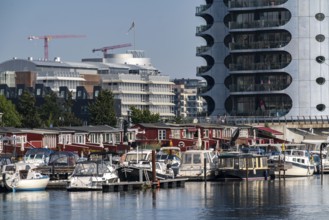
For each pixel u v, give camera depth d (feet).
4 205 523.29
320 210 506.48
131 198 547.49
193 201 538.47
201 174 649.61
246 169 655.35
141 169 593.83
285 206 521.24
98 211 501.97
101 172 581.94
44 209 508.53
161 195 561.84
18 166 587.27
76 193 571.28
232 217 483.92
